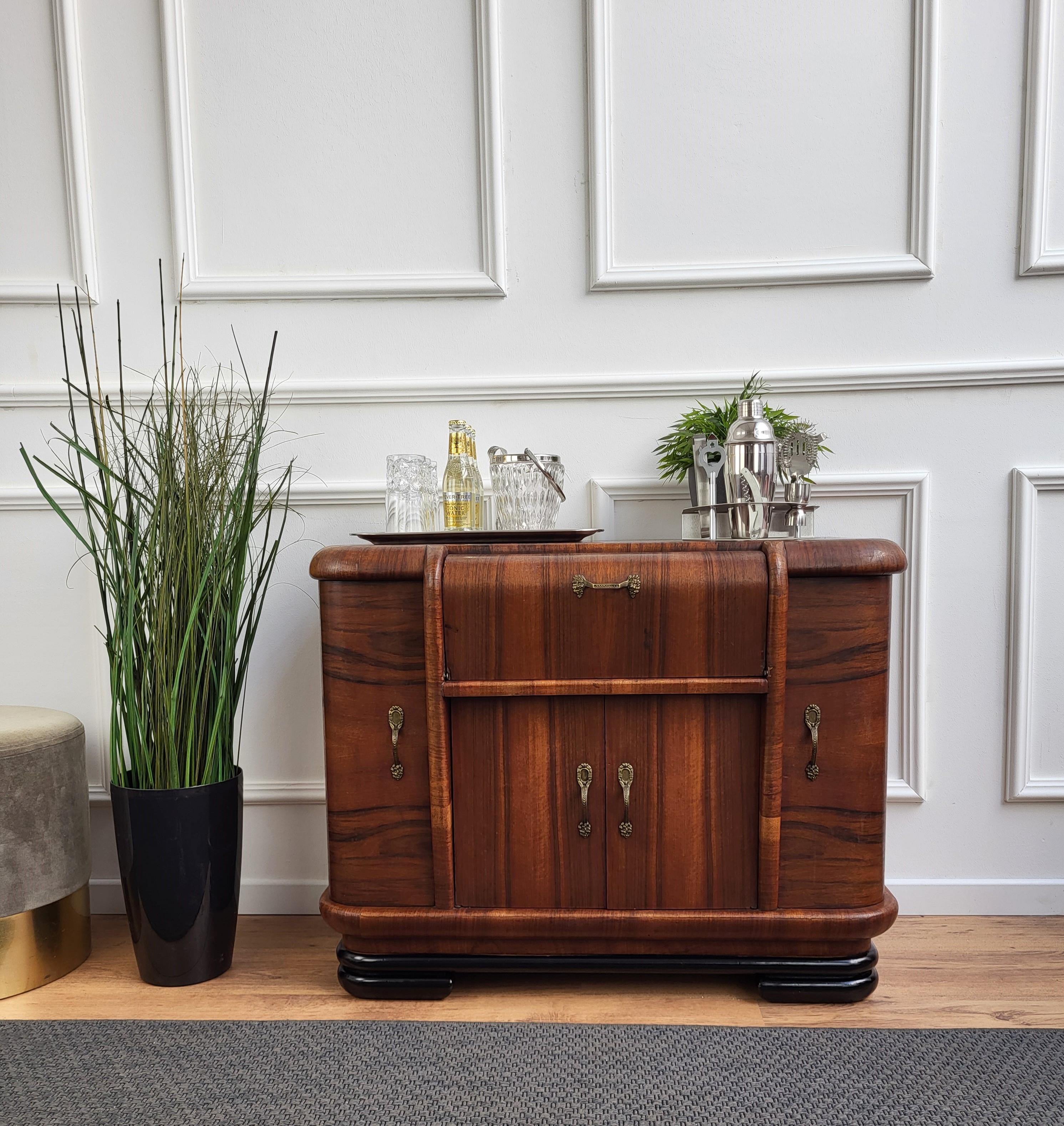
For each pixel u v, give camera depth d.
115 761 1.34
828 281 1.58
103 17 1.60
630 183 1.60
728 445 1.35
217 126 1.62
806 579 1.22
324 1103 1.03
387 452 1.64
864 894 1.24
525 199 1.61
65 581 1.65
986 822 1.61
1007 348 1.58
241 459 1.58
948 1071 1.08
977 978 1.34
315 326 1.64
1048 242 1.57
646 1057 1.12
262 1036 1.18
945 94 1.56
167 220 1.63
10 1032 1.21
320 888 1.65
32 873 1.34
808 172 1.59
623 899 1.25
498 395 1.62
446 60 1.60
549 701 1.24
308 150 1.62
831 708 1.23
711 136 1.59
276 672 1.65
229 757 1.40
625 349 1.62
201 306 1.64
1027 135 1.54
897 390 1.59
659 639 1.21
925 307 1.59
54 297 1.62
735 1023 1.21
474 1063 1.11
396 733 1.25
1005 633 1.59
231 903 1.38
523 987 1.33
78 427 1.64
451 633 1.22
